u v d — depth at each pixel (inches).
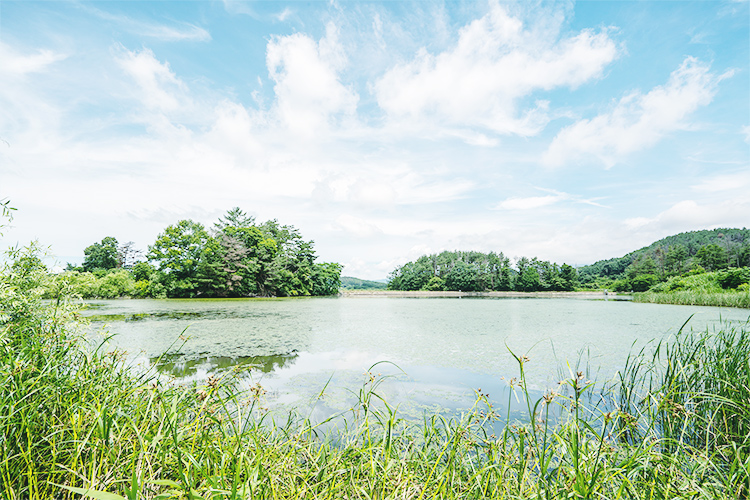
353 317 542.0
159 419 74.7
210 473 63.5
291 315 561.9
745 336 145.6
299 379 201.5
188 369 218.2
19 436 67.1
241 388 173.0
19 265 123.0
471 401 163.8
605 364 223.5
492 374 211.6
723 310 586.2
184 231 1155.3
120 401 84.4
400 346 299.4
